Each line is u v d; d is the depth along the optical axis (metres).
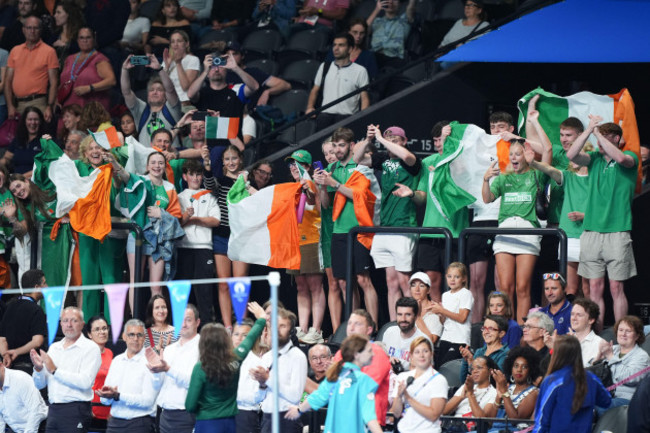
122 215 30.83
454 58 35.09
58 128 36.06
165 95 34.88
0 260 32.06
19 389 26.73
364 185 29.81
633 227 31.81
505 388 24.38
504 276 28.53
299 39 41.38
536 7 32.81
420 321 27.06
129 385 25.80
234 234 30.48
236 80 36.34
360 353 22.33
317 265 30.61
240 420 25.50
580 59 34.81
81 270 30.66
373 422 21.92
